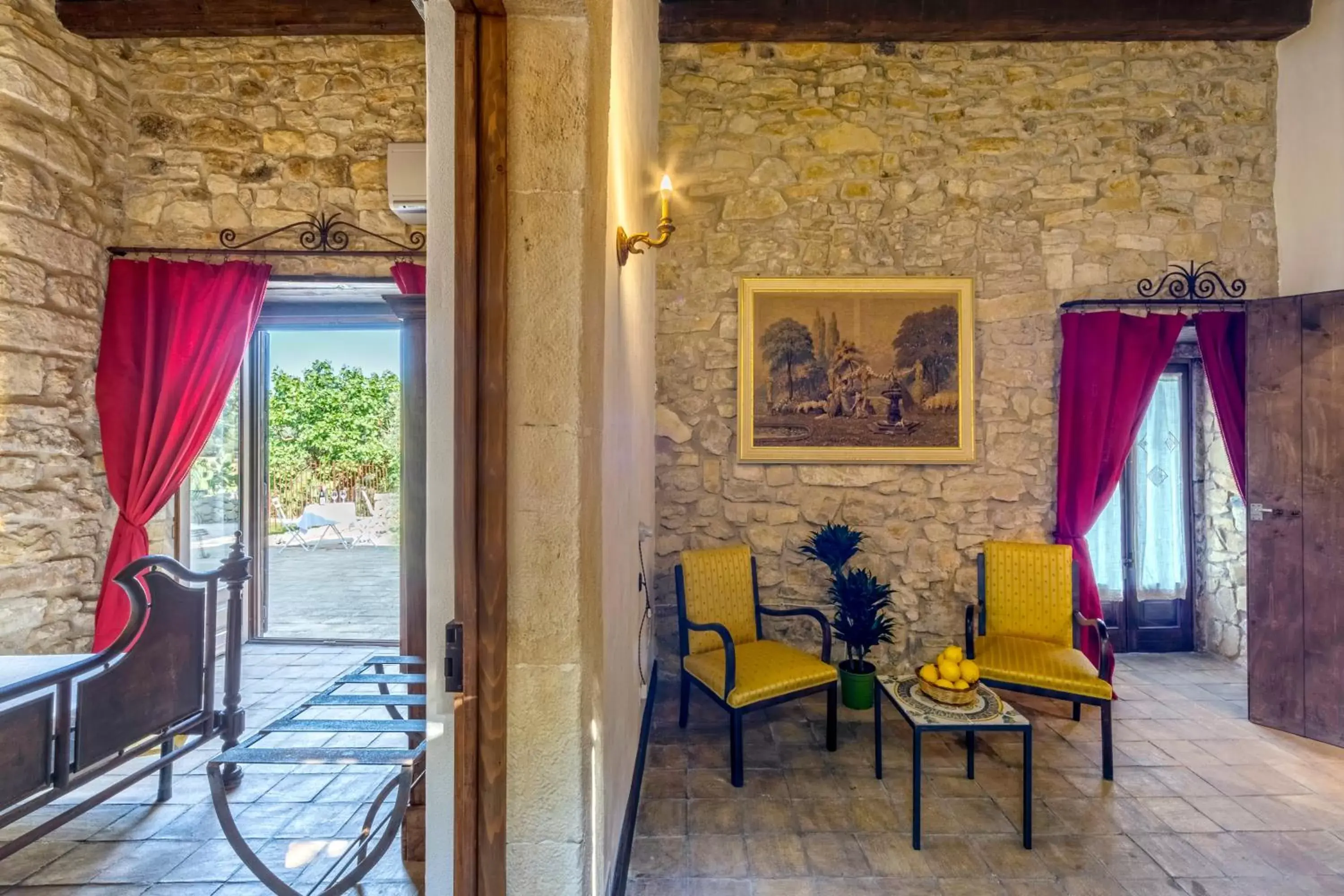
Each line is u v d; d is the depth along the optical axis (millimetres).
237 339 2820
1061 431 2957
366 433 5438
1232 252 2994
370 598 4605
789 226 3090
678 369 3104
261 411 3807
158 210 2834
